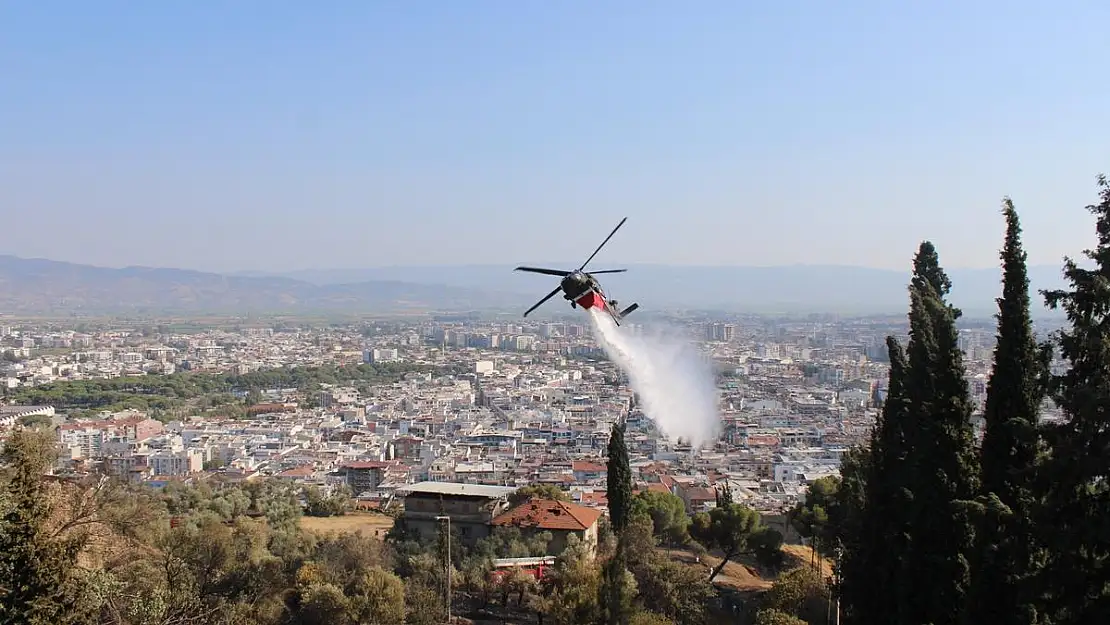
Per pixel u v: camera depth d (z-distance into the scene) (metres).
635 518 100.31
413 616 80.69
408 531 107.56
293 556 93.31
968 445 45.53
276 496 143.38
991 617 38.91
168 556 74.38
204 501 118.25
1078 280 35.47
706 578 92.00
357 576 85.69
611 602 73.12
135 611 51.06
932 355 50.06
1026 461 41.25
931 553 45.16
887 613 48.84
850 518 64.75
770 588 88.25
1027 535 38.06
